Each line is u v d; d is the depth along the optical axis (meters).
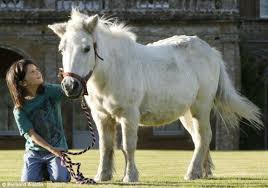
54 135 13.71
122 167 22.38
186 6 42.91
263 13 49.59
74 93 13.62
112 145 15.34
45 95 13.65
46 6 42.34
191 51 16.92
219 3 43.16
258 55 48.62
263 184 14.74
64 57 13.84
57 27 14.33
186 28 42.88
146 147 42.44
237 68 43.09
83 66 13.79
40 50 42.22
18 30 42.16
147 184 14.35
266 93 45.53
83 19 14.09
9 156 28.66
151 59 15.72
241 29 48.97
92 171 20.08
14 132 43.28
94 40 14.11
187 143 42.62
